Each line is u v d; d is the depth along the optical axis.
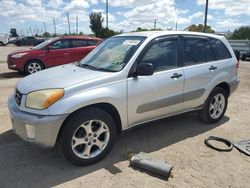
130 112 3.98
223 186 3.36
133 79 3.93
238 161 3.96
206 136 4.82
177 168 3.72
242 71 13.84
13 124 3.65
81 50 11.59
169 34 4.54
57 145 4.12
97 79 3.66
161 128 5.12
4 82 9.54
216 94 5.24
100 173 3.56
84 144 3.66
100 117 3.67
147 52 4.16
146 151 4.20
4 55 21.86
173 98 4.44
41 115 3.34
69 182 3.37
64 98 3.40
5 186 3.28
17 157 3.96
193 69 4.70
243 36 49.00
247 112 6.28
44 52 11.05
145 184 3.35
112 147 3.93
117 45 4.50
